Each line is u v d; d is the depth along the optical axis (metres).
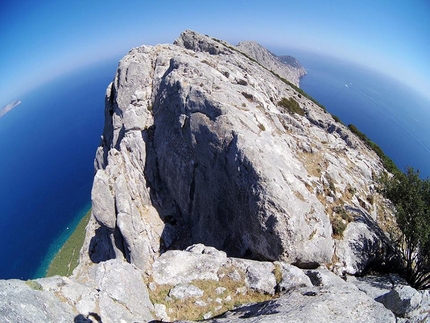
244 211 28.16
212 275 20.97
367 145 62.56
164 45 59.41
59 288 14.32
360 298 14.89
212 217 34.25
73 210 93.75
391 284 24.11
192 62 44.03
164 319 17.84
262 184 26.30
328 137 48.28
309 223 26.28
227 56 70.38
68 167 140.00
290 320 12.28
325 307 13.75
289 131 41.09
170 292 19.39
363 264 26.11
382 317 13.51
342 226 28.23
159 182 43.75
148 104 48.78
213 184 33.19
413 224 25.81
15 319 11.39
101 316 14.41
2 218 99.38
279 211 25.28
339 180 34.09
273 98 55.06
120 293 16.39
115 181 40.72
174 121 40.19
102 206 38.97
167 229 40.56
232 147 29.89
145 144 44.81
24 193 117.69
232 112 33.00
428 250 24.69
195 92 36.41
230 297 19.47
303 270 23.86
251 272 20.91
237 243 30.28
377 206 34.69
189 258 22.31
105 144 62.25
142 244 37.47
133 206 39.22
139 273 20.11
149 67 53.12
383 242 28.39
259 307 16.36
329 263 25.88
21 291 12.64
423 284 25.72
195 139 35.22
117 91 53.56
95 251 48.19
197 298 19.23
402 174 30.80
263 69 78.44
